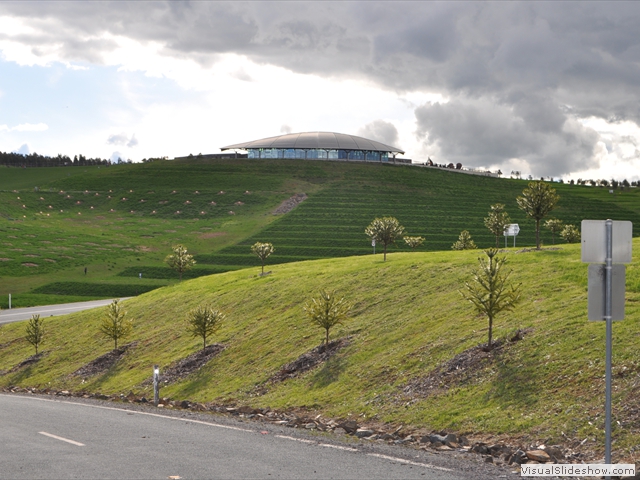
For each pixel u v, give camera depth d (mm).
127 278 99438
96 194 194375
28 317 62156
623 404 14797
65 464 11398
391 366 23859
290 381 26125
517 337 21859
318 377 25500
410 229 136250
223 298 44562
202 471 10820
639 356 17047
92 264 108562
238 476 10469
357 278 39438
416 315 29453
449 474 10781
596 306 10219
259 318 37500
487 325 24625
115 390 31562
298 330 32531
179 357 34188
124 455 12211
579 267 30469
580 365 17938
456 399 18969
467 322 25859
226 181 199875
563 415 15422
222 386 28094
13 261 105938
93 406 21906
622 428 13742
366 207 162750
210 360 32219
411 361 23594
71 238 131375
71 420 17688
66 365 39094
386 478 10383
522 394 17672
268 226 143625
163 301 49344
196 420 17641
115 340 39281
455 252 48625
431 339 25234
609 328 10219
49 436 14625
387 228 52750
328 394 23266
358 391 22672
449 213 156500
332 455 12266
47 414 19312
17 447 13156
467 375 20422
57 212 172250
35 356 42188
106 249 122000
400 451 12836
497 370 19906
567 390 16844
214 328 34406
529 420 15797
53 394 31797
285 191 184375
